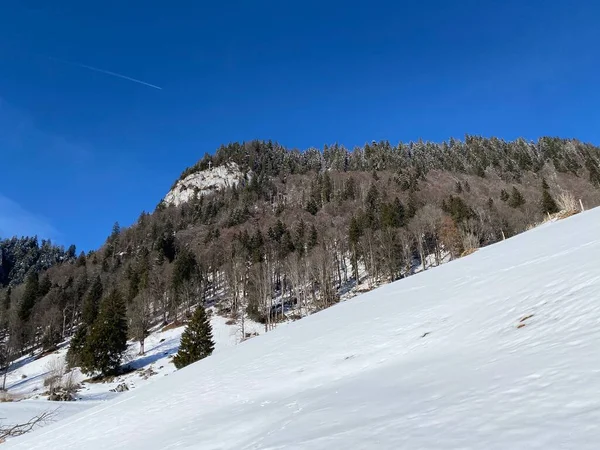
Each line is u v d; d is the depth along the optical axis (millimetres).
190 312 62125
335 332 12820
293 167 171375
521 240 20891
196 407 9852
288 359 11523
